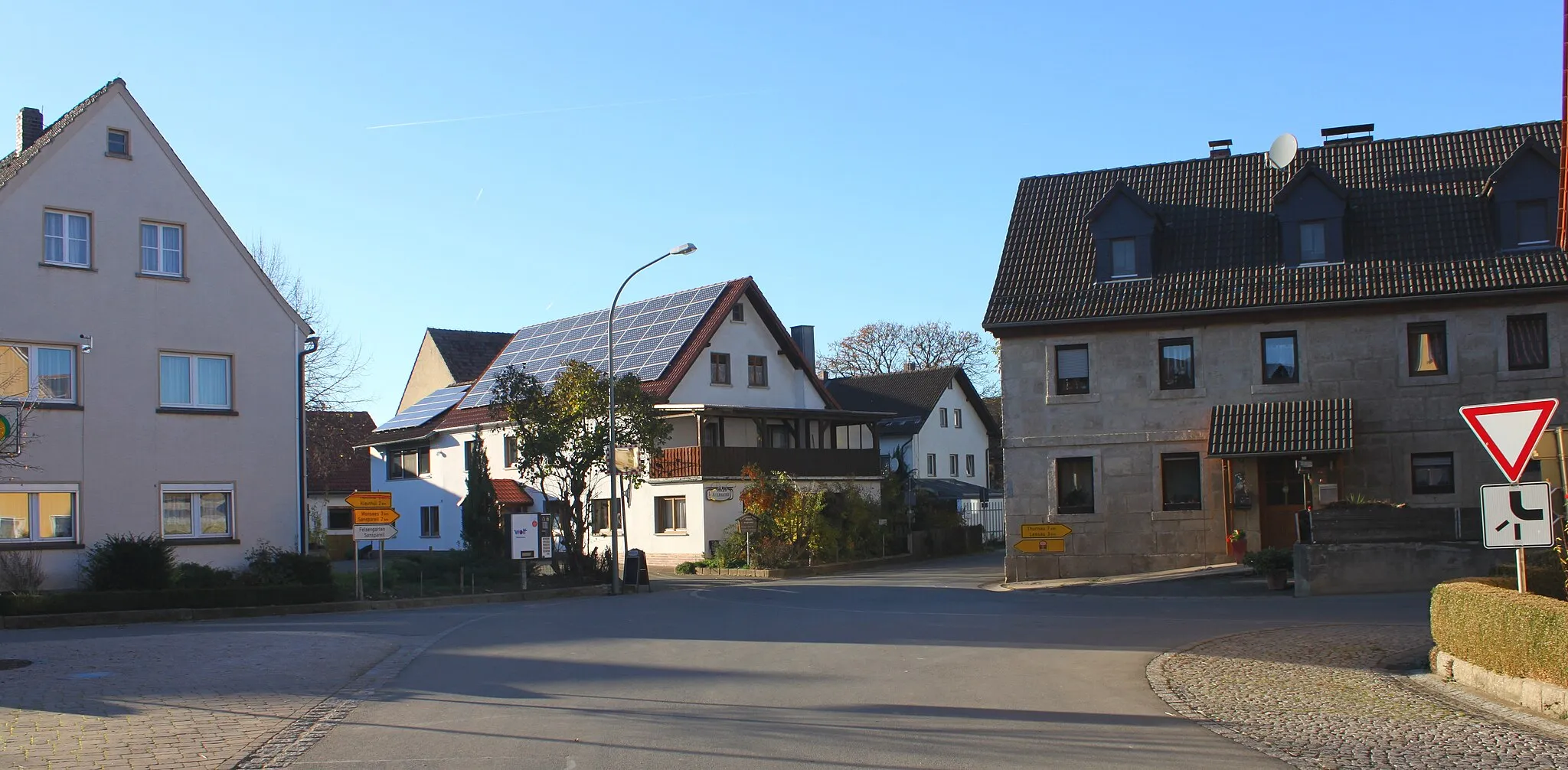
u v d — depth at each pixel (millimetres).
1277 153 31938
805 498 43875
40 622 22859
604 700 12008
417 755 9281
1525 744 9094
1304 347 29266
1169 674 13258
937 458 66562
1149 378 30359
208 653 16250
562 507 46094
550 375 53312
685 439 47906
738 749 9398
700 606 25750
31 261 26828
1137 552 30281
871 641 17484
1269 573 24625
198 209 29484
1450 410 28219
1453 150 30953
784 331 52062
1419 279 28328
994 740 9680
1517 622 10617
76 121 27750
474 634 19469
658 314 52781
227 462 29344
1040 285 31438
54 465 26719
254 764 9008
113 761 9109
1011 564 31219
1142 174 33656
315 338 31422
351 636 18859
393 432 57375
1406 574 23016
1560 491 21047
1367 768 8539
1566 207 19344
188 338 29016
